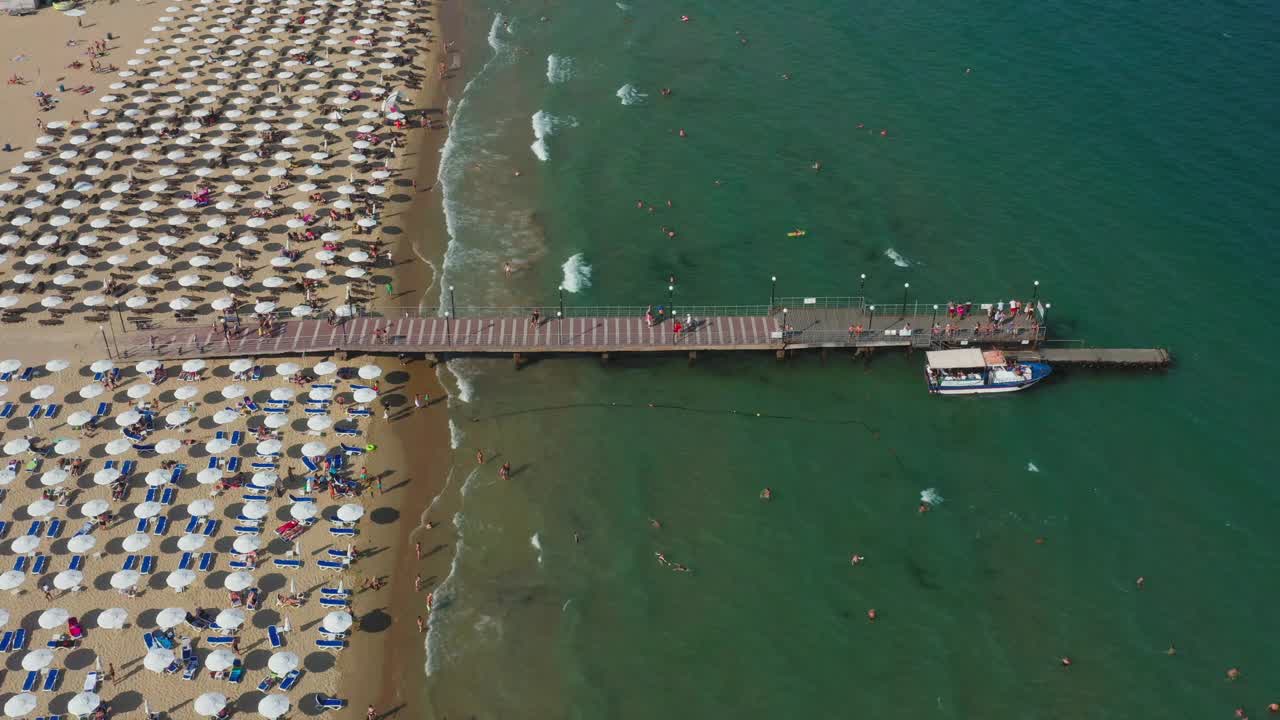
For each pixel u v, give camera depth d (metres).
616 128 128.88
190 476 82.12
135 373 91.12
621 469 86.31
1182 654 72.75
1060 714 69.25
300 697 69.00
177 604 73.12
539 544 80.12
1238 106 129.38
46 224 107.69
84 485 80.94
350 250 106.75
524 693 70.38
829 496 84.12
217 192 113.38
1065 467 86.31
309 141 123.06
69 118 125.31
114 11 152.12
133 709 66.81
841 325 97.50
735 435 89.44
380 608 74.94
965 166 120.31
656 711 69.50
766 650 73.19
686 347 95.06
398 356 95.44
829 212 113.56
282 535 78.50
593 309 100.12
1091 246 108.12
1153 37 145.38
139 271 102.50
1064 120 127.94
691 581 77.69
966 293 102.31
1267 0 154.38
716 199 116.06
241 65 138.75
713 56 144.88
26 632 70.62
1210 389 93.00
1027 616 75.19
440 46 148.50
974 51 143.75
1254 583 77.31
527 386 93.88
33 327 95.38
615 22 154.88
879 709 69.62
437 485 84.38
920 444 88.50
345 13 152.88
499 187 118.50
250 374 91.50
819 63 142.38
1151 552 79.50
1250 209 112.31
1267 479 85.00
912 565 78.69
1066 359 94.69
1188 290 102.62
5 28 146.62
